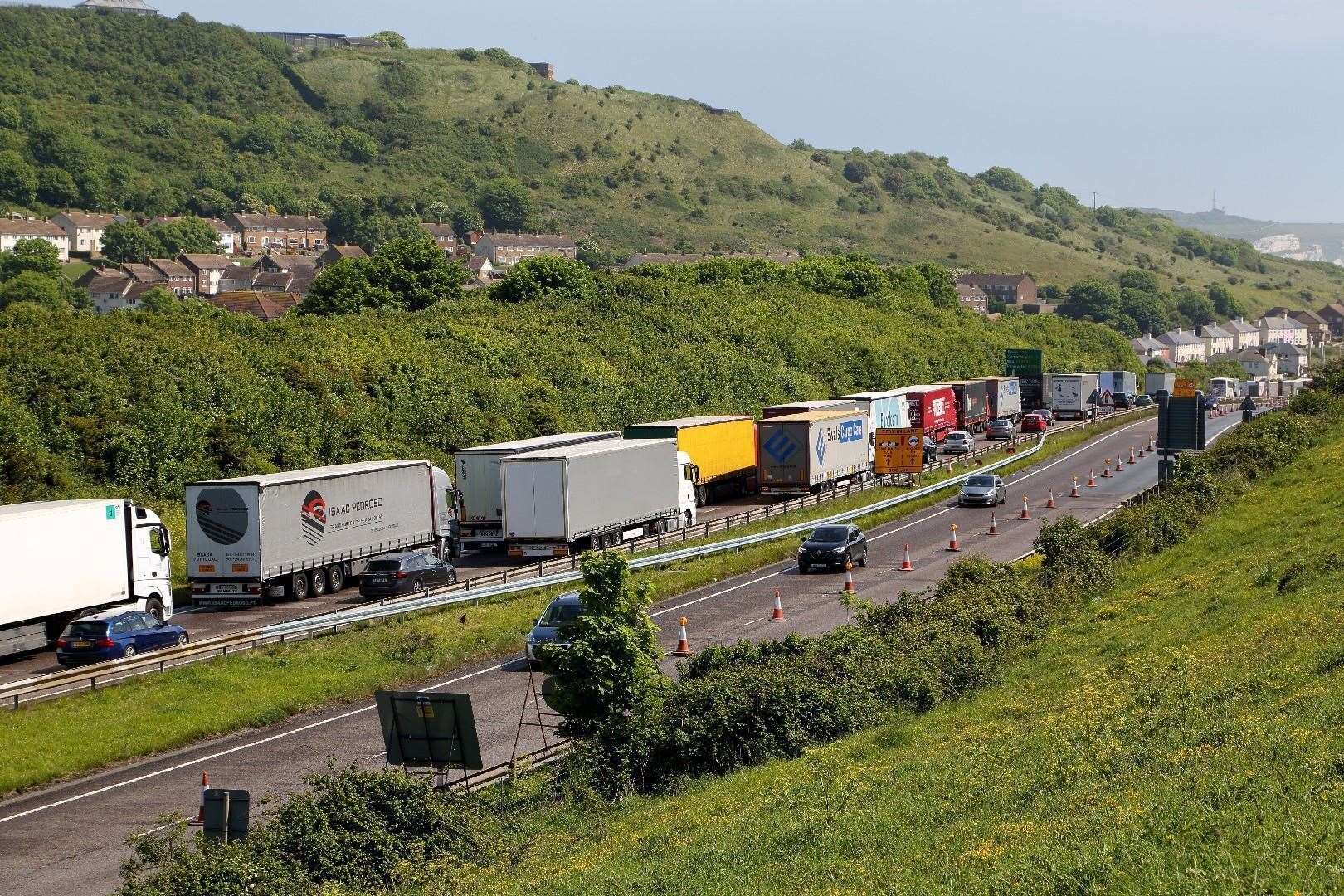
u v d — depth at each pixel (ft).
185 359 449.89
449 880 121.29
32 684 197.16
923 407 575.79
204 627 266.16
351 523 310.86
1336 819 84.28
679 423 437.17
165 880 117.19
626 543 354.95
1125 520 302.66
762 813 130.41
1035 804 112.16
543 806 150.92
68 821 155.84
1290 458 375.04
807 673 177.88
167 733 189.88
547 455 328.08
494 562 344.69
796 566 338.95
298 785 166.09
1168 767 113.50
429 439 483.10
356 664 229.45
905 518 421.18
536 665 223.51
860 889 96.53
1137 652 186.50
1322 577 206.80
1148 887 80.23
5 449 356.18
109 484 376.68
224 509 284.00
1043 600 238.68
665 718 164.25
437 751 145.48
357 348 545.44
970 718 165.58
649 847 124.67
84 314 507.30
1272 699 132.26
